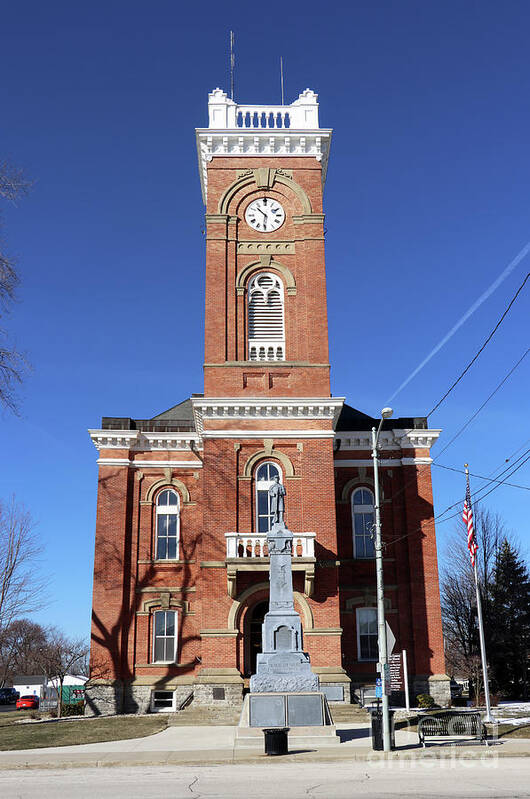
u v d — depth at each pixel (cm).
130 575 3772
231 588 3184
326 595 3244
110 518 3819
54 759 2106
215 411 3453
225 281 3691
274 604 2786
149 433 3941
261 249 3753
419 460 3934
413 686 3628
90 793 1526
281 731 2145
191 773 1859
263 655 2666
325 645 3180
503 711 3475
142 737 2627
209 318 3625
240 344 3600
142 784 1659
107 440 3928
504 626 5306
